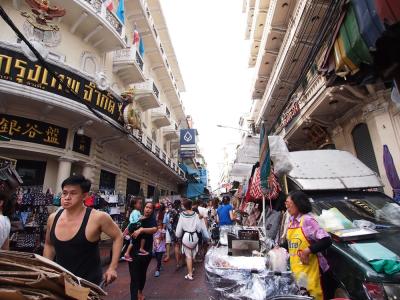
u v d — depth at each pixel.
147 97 17.92
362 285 2.72
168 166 24.03
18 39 9.50
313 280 2.88
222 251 4.33
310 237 2.99
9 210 3.34
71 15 11.17
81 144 11.58
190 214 6.78
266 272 3.00
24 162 10.32
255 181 6.70
